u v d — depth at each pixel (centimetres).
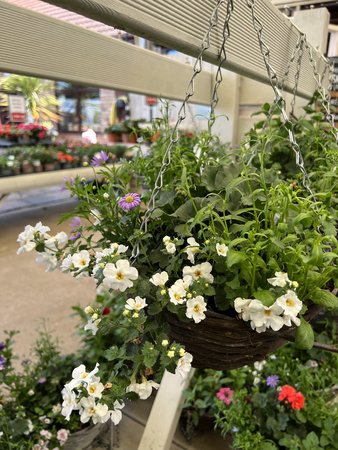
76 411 138
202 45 59
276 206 62
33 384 142
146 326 54
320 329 148
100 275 55
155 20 53
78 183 73
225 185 68
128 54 129
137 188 83
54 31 98
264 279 56
